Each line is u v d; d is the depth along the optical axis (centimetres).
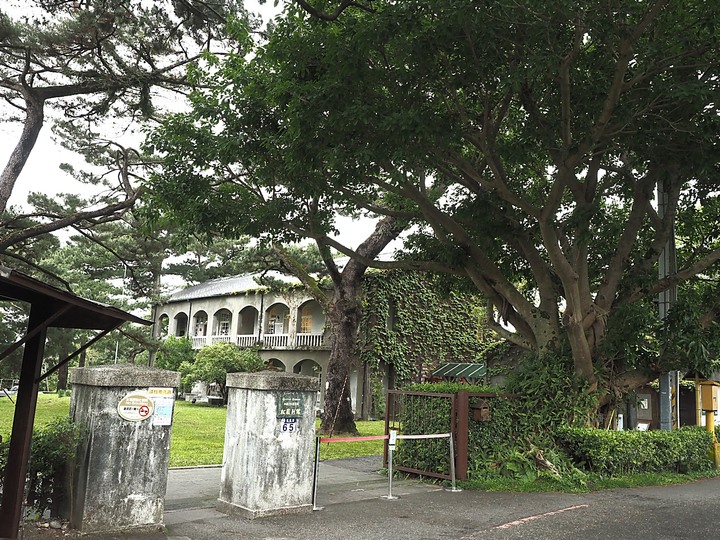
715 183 1000
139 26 1371
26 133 1527
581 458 1019
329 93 816
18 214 1733
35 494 629
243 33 1083
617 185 1249
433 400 1014
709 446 1183
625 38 762
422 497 855
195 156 1094
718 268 1196
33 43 1396
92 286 2494
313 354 2983
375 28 754
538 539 635
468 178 1158
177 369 3312
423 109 855
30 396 565
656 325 1091
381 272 2644
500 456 993
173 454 1252
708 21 738
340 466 1187
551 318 1127
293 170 927
